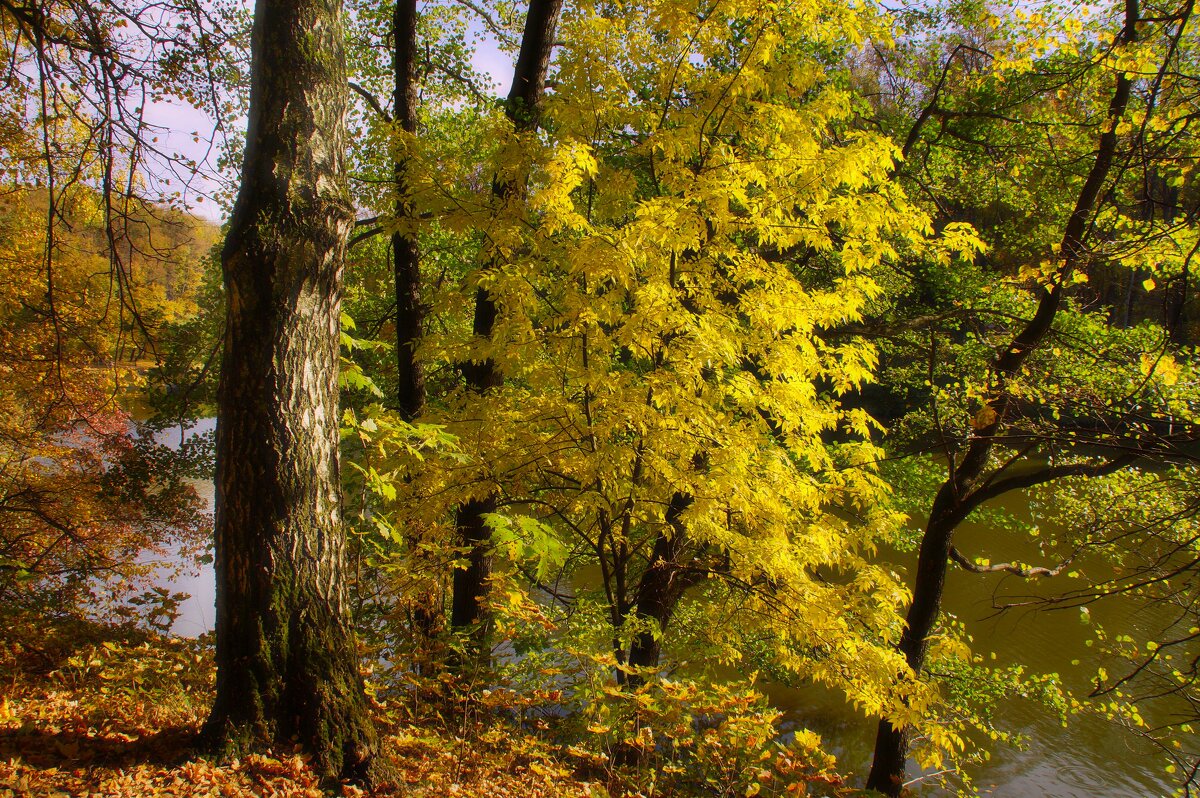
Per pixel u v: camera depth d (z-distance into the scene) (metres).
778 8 5.91
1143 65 5.67
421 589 4.94
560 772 3.74
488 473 5.85
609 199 6.78
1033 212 10.55
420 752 3.97
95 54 4.96
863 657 5.34
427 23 10.10
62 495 9.48
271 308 3.00
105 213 5.22
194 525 10.95
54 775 2.76
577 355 5.79
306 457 3.10
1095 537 6.12
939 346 9.87
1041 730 10.88
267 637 3.01
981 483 8.30
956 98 9.85
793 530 6.07
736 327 5.93
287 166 3.03
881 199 5.75
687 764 4.75
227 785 2.77
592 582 12.84
